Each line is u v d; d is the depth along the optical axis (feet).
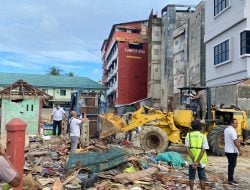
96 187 30.99
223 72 106.42
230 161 36.50
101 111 78.48
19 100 75.82
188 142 29.86
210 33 114.52
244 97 94.53
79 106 76.43
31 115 76.23
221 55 107.76
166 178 35.22
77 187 29.35
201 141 29.68
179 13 207.31
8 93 75.31
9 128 18.84
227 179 38.32
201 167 29.78
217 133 56.85
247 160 53.72
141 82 244.42
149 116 61.87
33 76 215.10
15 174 11.81
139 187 31.53
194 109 60.23
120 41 242.58
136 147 61.62
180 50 185.78
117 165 35.99
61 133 78.28
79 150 49.52
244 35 93.71
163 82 212.84
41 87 205.98
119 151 37.47
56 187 28.86
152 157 47.57
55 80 214.07
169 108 69.56
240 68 95.86
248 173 42.98
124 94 241.35
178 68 188.55
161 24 222.48
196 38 161.68
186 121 58.65
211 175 39.65
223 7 105.60
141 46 246.06
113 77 270.87
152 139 57.62
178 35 187.21
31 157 42.70
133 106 204.44
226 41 103.96
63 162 41.09
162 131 57.41
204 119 61.11
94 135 74.49
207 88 60.85
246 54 92.38
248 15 93.25
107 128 63.98
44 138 63.98
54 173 34.99
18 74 213.25
